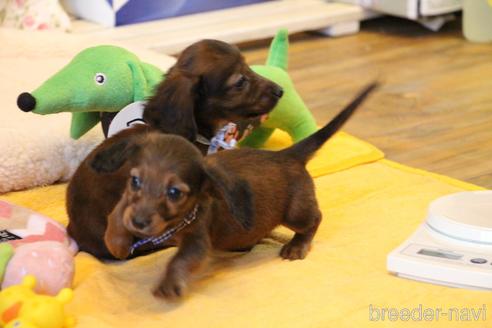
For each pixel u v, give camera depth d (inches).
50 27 77.8
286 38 60.6
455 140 62.9
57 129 56.4
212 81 51.1
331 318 42.4
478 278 43.6
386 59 80.5
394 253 45.3
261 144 60.0
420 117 66.9
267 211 46.1
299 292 44.3
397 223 50.2
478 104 69.1
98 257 48.2
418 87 72.9
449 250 45.2
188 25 83.0
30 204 53.9
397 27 92.3
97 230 47.4
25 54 70.6
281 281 45.2
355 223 50.4
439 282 44.4
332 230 49.8
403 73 76.3
